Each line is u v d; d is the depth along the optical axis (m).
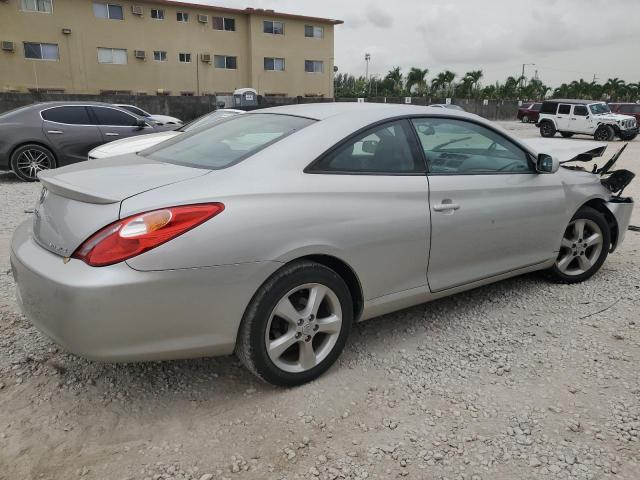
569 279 4.37
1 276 4.40
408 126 3.27
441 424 2.57
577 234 4.29
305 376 2.85
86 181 2.58
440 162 3.37
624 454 2.36
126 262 2.25
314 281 2.74
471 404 2.73
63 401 2.71
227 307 2.48
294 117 3.17
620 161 14.27
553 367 3.10
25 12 31.11
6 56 31.00
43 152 9.48
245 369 3.06
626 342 3.40
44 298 2.36
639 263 5.00
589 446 2.41
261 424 2.56
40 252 2.51
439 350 3.29
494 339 3.44
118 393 2.79
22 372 2.95
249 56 39.03
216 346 2.53
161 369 3.04
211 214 2.40
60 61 32.53
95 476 2.20
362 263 2.91
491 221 3.53
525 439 2.46
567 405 2.72
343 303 2.89
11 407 2.65
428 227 3.18
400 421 2.59
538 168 3.86
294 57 40.44
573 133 24.20
